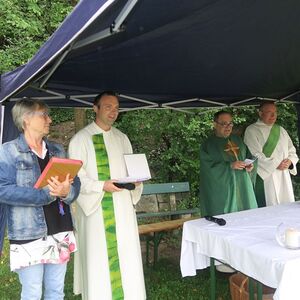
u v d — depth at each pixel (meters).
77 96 4.02
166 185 5.08
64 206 2.43
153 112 6.80
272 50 3.55
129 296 3.06
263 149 4.48
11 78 2.96
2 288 4.21
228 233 2.62
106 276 3.00
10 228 2.25
